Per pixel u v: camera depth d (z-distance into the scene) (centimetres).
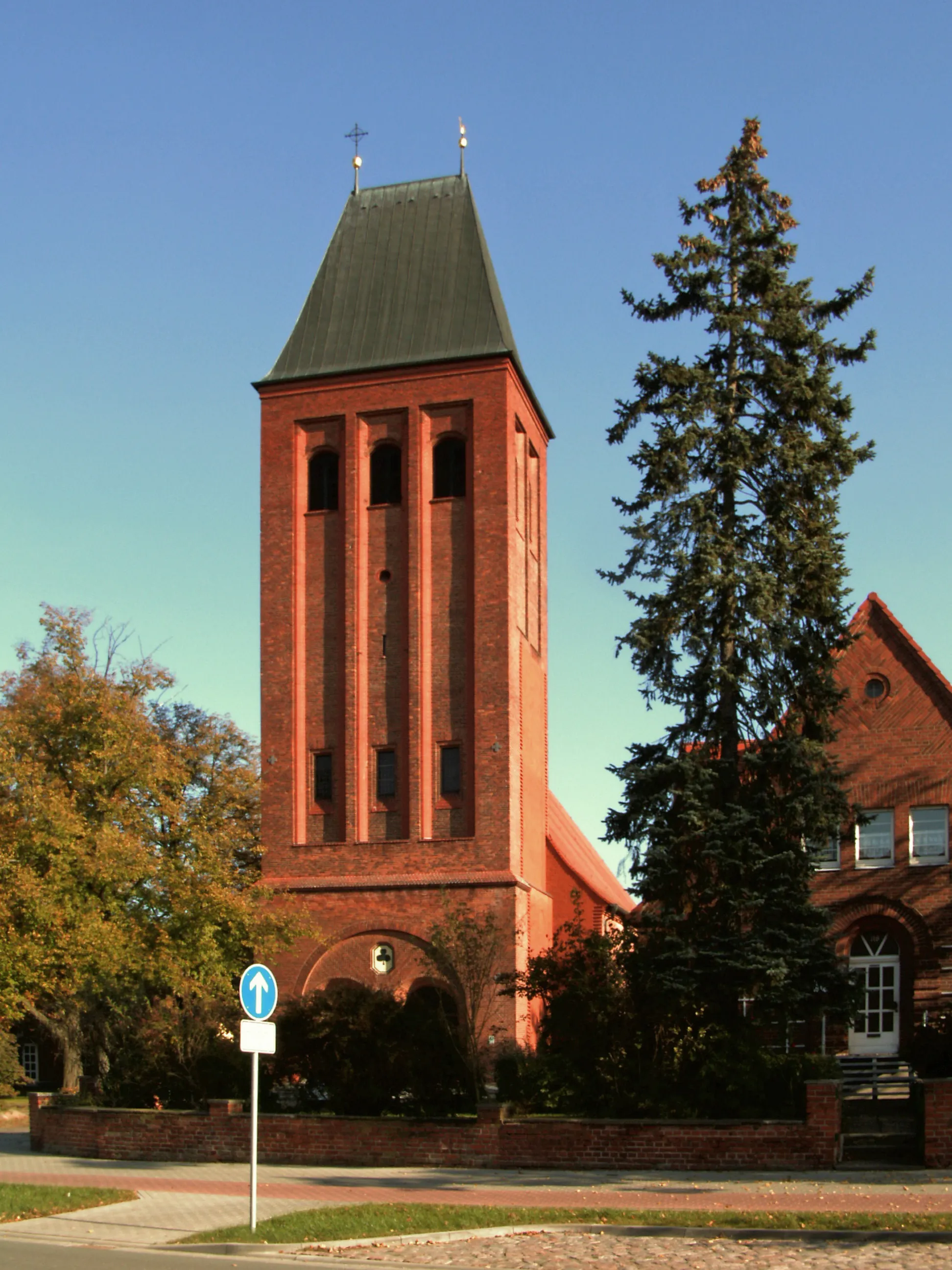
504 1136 2717
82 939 3478
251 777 4262
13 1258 1833
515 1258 1758
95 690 3978
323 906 4309
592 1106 2884
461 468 4534
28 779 3750
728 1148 2556
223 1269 1734
